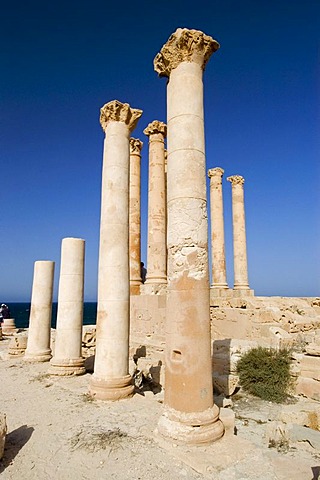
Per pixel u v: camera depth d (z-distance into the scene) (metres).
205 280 6.89
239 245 25.67
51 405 8.94
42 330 15.97
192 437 6.07
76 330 13.09
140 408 8.44
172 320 6.74
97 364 9.59
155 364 13.20
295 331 16.12
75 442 6.49
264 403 10.04
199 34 7.51
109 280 9.82
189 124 7.34
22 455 6.06
